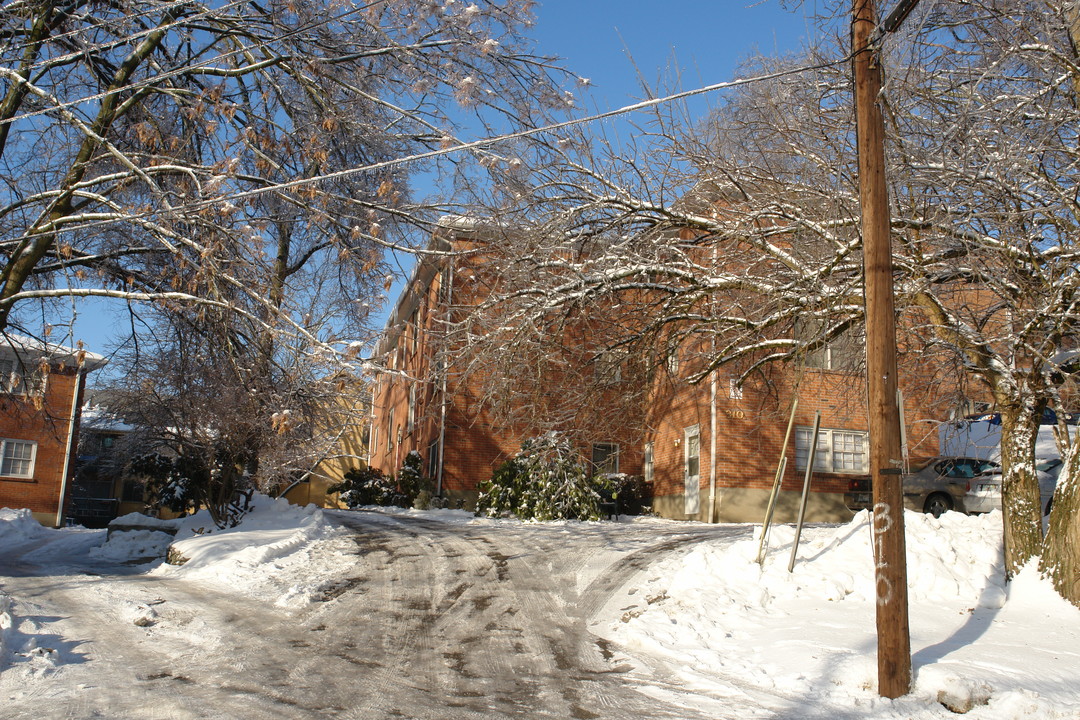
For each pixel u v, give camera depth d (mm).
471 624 9930
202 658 8086
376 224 11586
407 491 24031
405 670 7988
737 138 13422
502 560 13461
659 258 12945
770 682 7691
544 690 7469
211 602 10750
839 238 11898
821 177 12180
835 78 12727
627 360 13445
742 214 12141
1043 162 11219
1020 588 9703
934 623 9062
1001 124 10281
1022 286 10312
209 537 14703
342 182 12945
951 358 11578
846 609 9617
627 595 11078
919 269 10695
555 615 10359
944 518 12141
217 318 12672
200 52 13430
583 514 19156
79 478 37844
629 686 7637
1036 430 10500
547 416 14352
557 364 13578
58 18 12414
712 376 19562
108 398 17859
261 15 12812
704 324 13148
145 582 12141
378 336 12633
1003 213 9945
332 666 7984
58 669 7410
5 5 11398
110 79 13602
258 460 17484
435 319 13250
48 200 12508
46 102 12305
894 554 7395
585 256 13781
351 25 12453
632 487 23047
